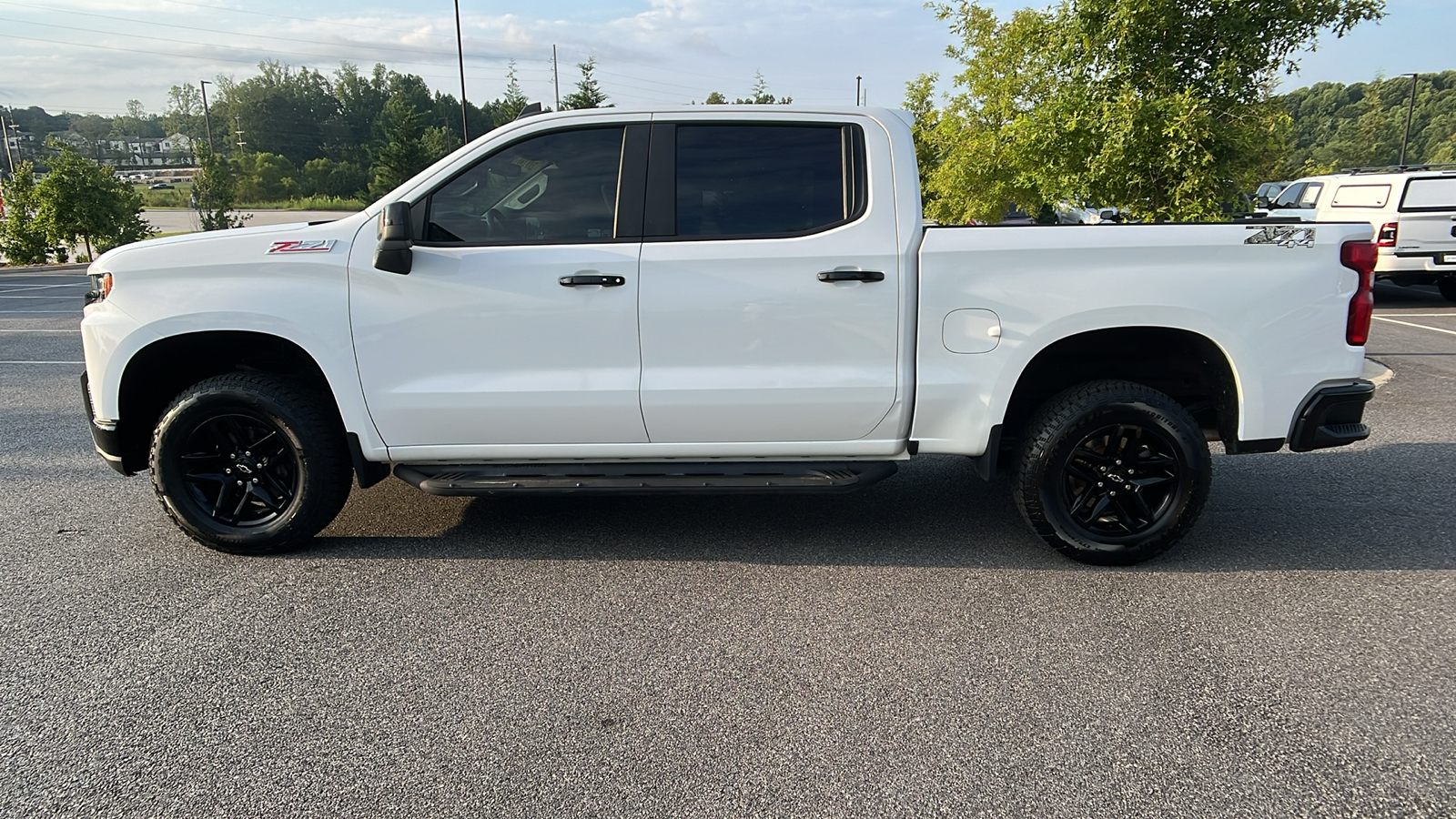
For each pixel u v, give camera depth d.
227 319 3.63
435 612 3.42
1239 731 2.58
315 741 2.58
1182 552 3.95
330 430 3.86
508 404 3.68
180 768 2.45
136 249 3.76
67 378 8.28
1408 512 4.42
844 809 2.27
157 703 2.78
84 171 28.50
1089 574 3.72
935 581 3.66
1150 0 7.55
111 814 2.26
